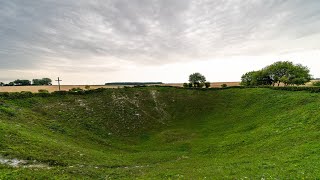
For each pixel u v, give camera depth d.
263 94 77.56
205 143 50.69
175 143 55.31
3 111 48.50
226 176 23.88
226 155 39.19
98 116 69.81
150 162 39.12
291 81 120.62
